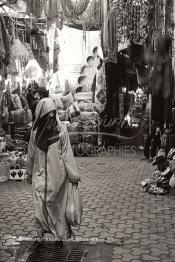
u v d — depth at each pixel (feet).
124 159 43.70
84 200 23.81
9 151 33.65
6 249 15.37
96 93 49.08
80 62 47.88
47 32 41.60
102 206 22.38
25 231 17.67
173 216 20.34
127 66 55.11
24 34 38.93
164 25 31.30
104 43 35.40
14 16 36.19
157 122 43.42
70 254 14.85
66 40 46.96
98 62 48.11
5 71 35.60
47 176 15.02
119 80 55.77
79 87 48.91
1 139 31.63
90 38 47.34
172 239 16.70
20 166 30.40
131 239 16.66
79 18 32.81
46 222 15.21
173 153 28.22
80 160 42.91
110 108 54.95
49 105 15.44
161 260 14.38
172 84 37.93
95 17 33.32
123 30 34.12
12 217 20.07
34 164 15.66
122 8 33.17
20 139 43.39
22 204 22.85
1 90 38.93
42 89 19.79
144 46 41.04
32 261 14.19
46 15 31.27
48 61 42.70
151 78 43.57
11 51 34.78
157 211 21.35
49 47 45.03
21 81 46.80
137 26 33.37
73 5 31.01
